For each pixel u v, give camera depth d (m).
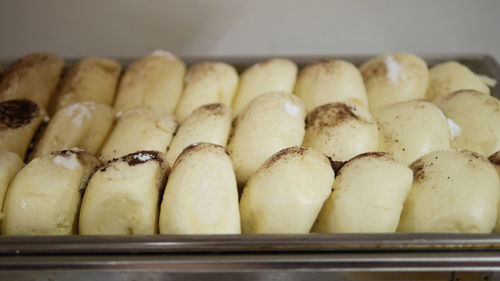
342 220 0.49
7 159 0.53
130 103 0.67
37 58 0.70
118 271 0.45
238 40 0.99
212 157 0.50
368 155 0.51
